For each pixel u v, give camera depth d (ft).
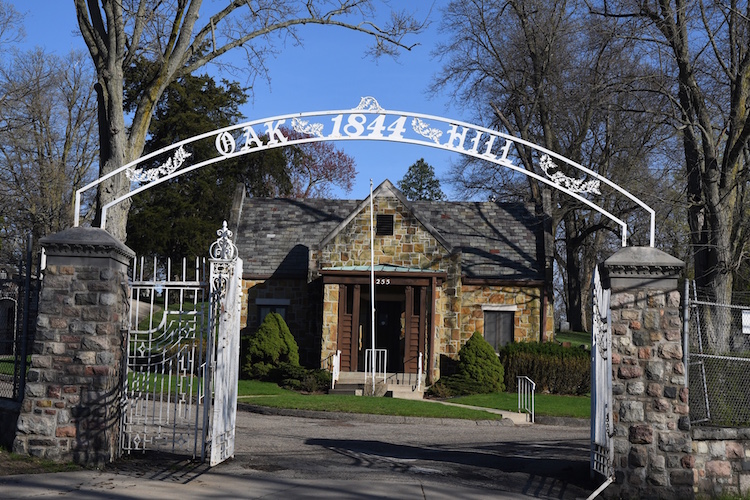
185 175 156.56
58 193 129.80
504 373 89.20
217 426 37.09
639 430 35.83
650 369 36.19
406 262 94.17
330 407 68.69
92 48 59.47
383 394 83.76
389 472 38.47
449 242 100.32
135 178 39.32
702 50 73.20
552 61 117.70
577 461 43.24
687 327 37.04
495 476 38.58
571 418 69.67
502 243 103.96
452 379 86.99
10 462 35.42
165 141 153.69
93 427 36.70
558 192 126.72
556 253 154.81
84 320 37.22
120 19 58.03
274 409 68.18
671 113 77.05
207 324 38.34
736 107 70.33
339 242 94.99
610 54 79.82
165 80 61.00
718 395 40.37
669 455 35.68
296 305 99.60
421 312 90.02
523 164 130.00
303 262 101.71
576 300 136.87
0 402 39.17
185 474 35.29
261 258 102.42
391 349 98.84
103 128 59.21
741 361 40.01
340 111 38.93
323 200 112.78
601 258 150.61
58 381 36.88
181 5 60.59
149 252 150.30
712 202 70.64
